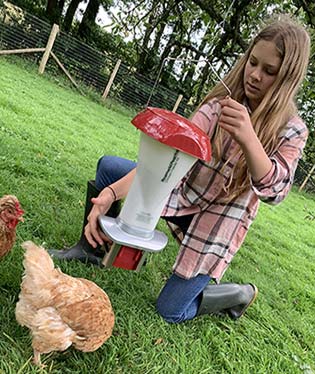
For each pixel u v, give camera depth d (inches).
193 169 99.6
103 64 571.5
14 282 92.7
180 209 102.3
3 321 82.5
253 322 128.2
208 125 94.0
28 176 156.2
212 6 170.4
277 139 83.6
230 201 99.7
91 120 379.6
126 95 582.2
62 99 421.1
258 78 80.1
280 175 67.2
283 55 77.2
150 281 122.5
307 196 590.2
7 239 92.0
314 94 148.4
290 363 115.4
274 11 155.6
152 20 209.9
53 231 121.3
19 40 532.7
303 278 203.8
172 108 582.2
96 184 108.1
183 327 108.5
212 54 155.6
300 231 326.0
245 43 156.2
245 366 104.6
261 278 171.6
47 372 77.3
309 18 141.8
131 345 92.3
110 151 281.1
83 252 112.4
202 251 102.4
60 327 74.9
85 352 84.7
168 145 48.9
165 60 69.5
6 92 320.5
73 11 717.3
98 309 79.0
